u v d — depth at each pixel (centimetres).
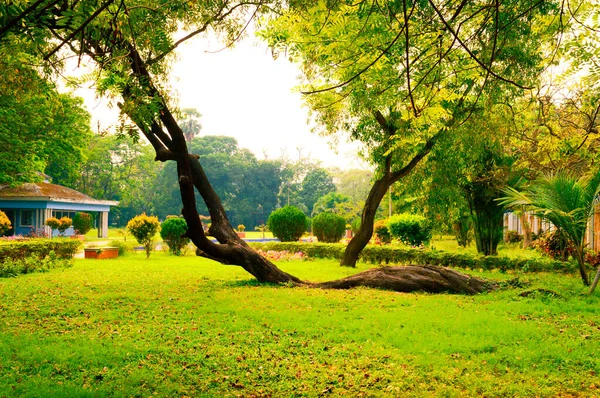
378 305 805
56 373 464
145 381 443
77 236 3244
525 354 520
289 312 738
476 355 526
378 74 336
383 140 1234
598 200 1049
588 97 551
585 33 363
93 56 345
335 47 299
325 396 419
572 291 903
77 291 941
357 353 535
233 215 7156
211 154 6988
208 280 1137
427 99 278
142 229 1812
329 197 5338
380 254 1534
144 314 727
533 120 779
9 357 502
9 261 1265
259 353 534
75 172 3741
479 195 1551
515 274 1200
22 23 186
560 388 434
